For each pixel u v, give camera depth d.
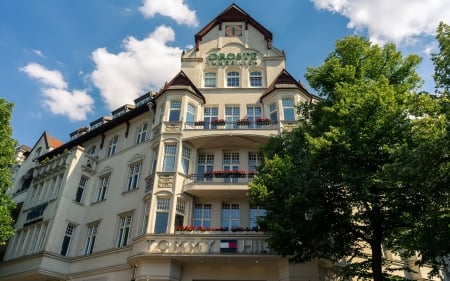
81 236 23.30
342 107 13.77
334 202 13.89
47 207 24.03
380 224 13.53
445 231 11.72
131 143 25.33
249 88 24.48
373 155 12.90
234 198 20.33
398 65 16.62
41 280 22.23
